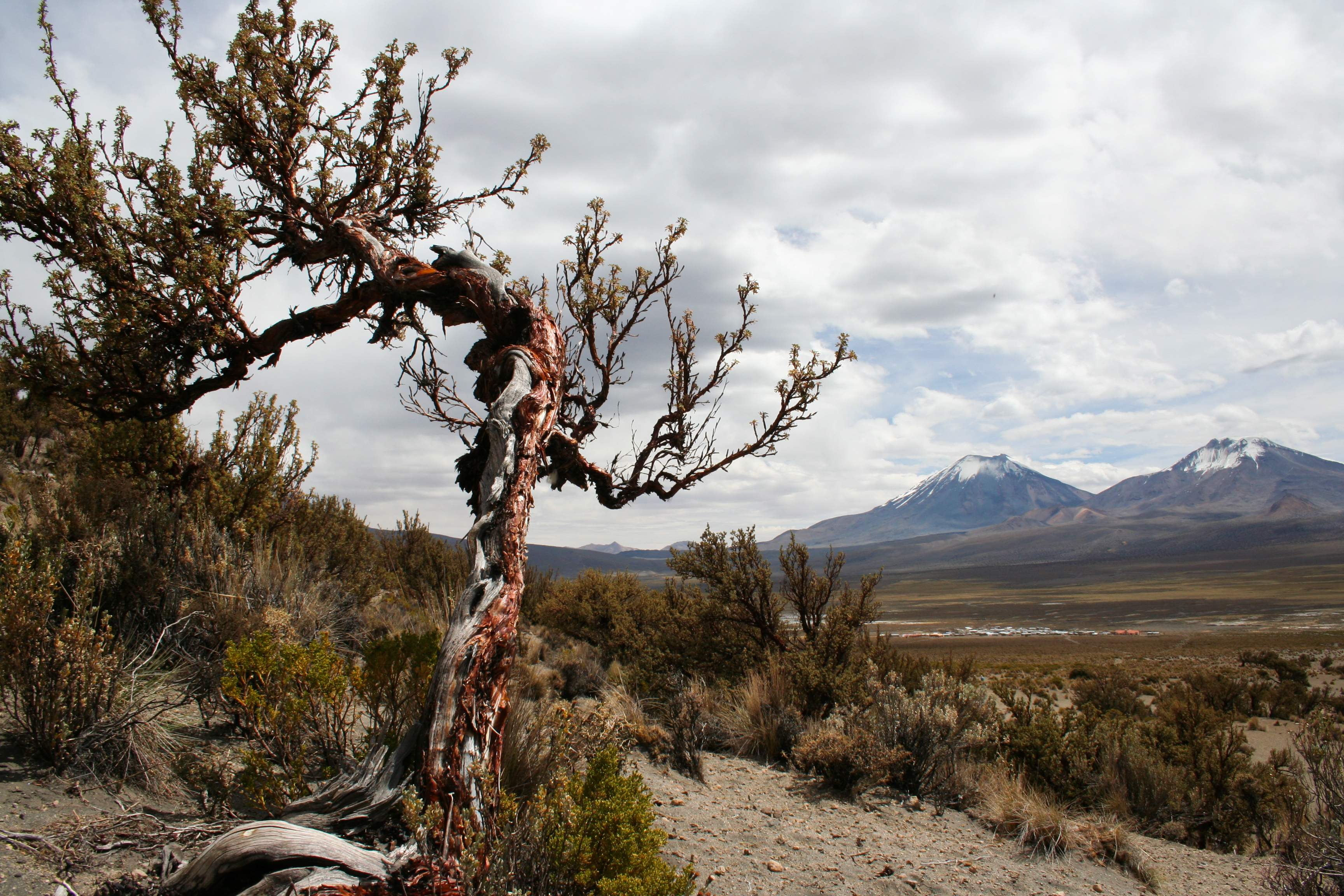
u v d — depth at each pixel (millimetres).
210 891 2695
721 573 11602
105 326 5918
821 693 9742
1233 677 31609
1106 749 8836
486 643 3697
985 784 7707
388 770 3436
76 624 3939
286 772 3760
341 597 9164
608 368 7500
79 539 5992
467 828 2990
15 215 5988
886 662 12023
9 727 3934
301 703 3828
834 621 10859
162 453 9344
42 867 2883
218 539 7129
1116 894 5590
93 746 3775
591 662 11883
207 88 6648
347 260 7430
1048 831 6586
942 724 8086
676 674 11117
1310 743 6188
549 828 3053
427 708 3543
